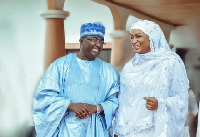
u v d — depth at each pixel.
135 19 9.41
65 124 3.15
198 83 7.00
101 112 3.17
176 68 3.06
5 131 6.18
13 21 6.95
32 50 6.89
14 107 6.32
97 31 3.12
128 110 3.17
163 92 3.00
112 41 8.96
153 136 3.09
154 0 8.14
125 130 3.18
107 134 3.25
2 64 6.59
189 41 8.90
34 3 6.89
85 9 8.49
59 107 3.07
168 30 9.58
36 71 6.78
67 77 3.17
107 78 3.26
